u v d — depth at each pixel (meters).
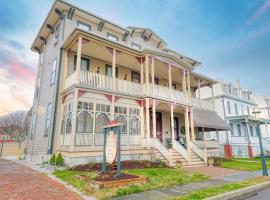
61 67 13.78
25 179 7.64
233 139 26.03
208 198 5.64
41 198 5.18
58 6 14.73
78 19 15.55
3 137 42.69
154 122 14.36
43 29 17.42
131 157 13.12
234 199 6.13
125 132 14.07
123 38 18.14
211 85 22.77
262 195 6.66
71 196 5.41
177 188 6.86
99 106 12.46
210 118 19.80
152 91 14.85
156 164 12.06
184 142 19.30
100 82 12.93
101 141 11.89
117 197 5.59
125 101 13.96
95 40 12.83
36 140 15.64
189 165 13.54
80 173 8.55
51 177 8.11
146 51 14.90
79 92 11.70
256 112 11.74
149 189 6.58
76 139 11.02
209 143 19.95
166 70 18.39
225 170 11.81
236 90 30.52
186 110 16.98
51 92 14.36
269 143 31.70
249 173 10.83
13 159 17.44
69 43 13.46
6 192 5.73
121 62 16.45
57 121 12.82
